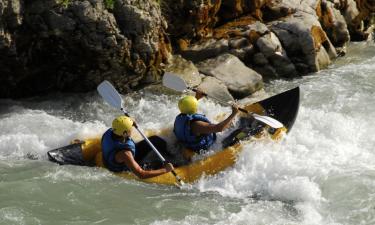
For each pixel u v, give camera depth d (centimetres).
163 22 2333
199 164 1648
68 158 1702
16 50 2080
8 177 1603
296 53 2672
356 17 3234
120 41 2153
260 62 2581
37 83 2244
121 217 1444
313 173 1619
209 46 2555
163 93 2294
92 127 2023
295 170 1631
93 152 1730
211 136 1739
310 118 2034
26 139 1858
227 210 1482
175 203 1515
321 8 2962
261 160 1666
